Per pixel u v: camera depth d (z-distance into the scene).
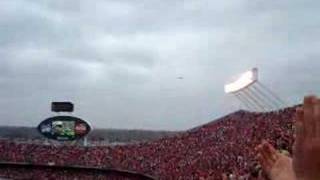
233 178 27.31
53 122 152.62
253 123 112.31
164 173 109.69
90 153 147.12
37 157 148.88
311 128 3.49
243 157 78.25
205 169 91.19
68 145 155.25
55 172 145.62
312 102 3.54
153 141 145.25
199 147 118.00
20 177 147.12
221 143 111.19
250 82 121.88
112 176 136.75
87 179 140.75
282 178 3.88
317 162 3.45
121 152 142.38
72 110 154.62
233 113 135.00
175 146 129.88
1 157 149.00
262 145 4.29
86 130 152.88
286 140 26.19
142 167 126.00
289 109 103.19
